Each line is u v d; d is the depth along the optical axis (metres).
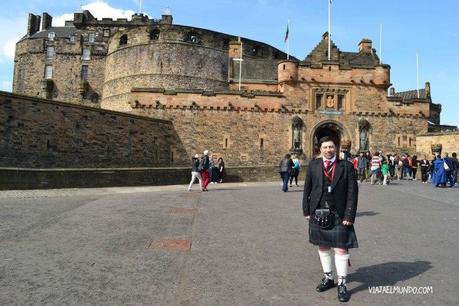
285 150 33.75
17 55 68.81
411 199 15.40
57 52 65.19
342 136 34.34
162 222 10.04
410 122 34.91
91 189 18.33
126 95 52.41
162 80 51.38
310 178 5.84
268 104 34.03
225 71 54.72
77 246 7.57
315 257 7.23
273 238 8.60
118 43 55.34
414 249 7.80
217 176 25.16
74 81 64.50
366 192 17.98
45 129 24.72
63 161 25.69
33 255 6.93
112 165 28.88
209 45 53.84
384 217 11.33
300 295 5.41
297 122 33.75
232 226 9.77
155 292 5.39
